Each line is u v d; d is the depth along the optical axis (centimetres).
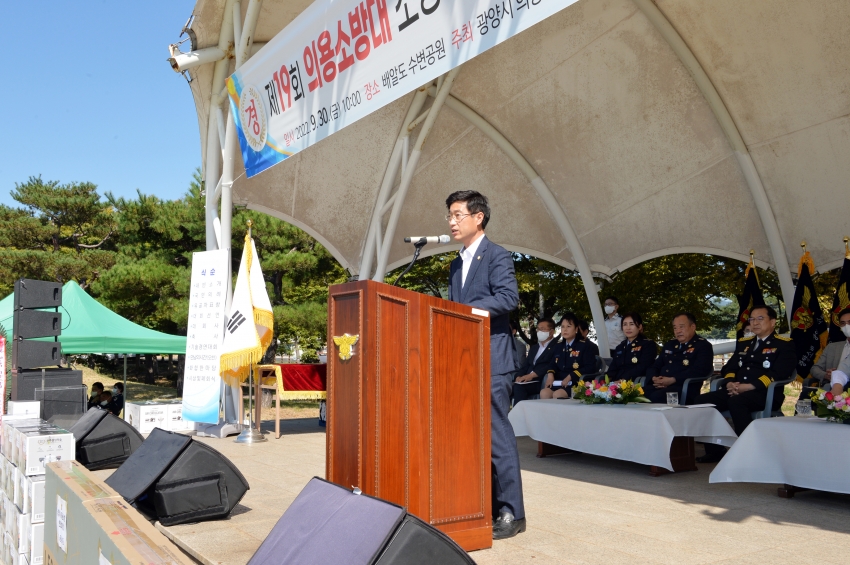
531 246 1252
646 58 877
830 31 734
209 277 838
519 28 421
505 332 362
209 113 948
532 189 1161
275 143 695
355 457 294
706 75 861
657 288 1496
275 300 2061
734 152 927
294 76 654
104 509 192
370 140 1059
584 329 887
